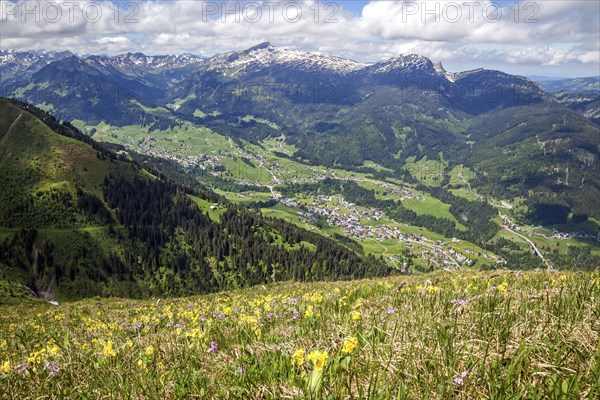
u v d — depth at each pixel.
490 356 3.80
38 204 173.75
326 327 5.47
